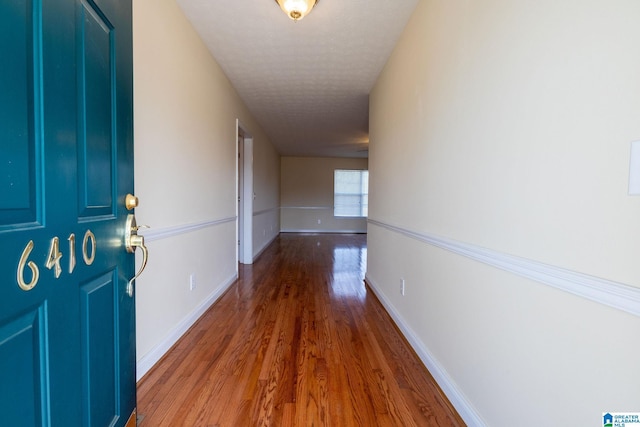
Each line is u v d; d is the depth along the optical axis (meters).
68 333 0.77
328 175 9.04
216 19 2.12
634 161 0.64
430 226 1.73
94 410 0.89
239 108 3.70
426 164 1.79
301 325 2.33
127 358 1.10
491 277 1.14
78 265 0.81
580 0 0.77
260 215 5.53
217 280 2.94
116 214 1.03
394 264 2.45
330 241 7.25
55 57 0.71
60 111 0.73
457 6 1.42
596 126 0.72
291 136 6.09
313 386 1.55
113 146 1.01
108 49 0.97
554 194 0.85
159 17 1.76
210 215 2.68
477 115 1.25
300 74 3.02
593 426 0.73
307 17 2.08
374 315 2.56
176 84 1.97
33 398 0.65
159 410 1.36
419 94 1.91
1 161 0.57
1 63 0.56
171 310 1.95
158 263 1.78
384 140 2.82
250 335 2.14
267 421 1.30
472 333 1.27
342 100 3.83
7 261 0.58
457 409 1.36
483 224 1.20
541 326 0.90
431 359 1.67
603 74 0.71
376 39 2.35
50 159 0.70
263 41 2.39
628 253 0.65
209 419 1.31
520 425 0.98
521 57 0.98
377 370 1.71
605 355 0.70
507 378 1.05
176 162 1.98
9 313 0.58
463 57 1.36
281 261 4.87
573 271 0.79
